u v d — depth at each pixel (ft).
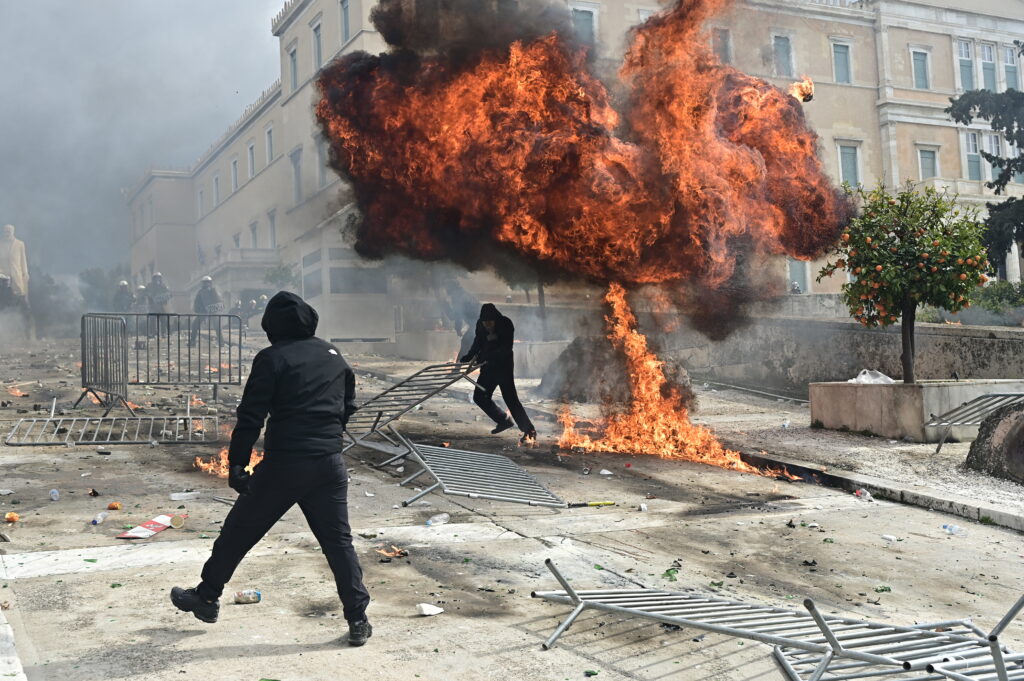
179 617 14.16
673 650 13.73
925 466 30.50
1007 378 44.93
